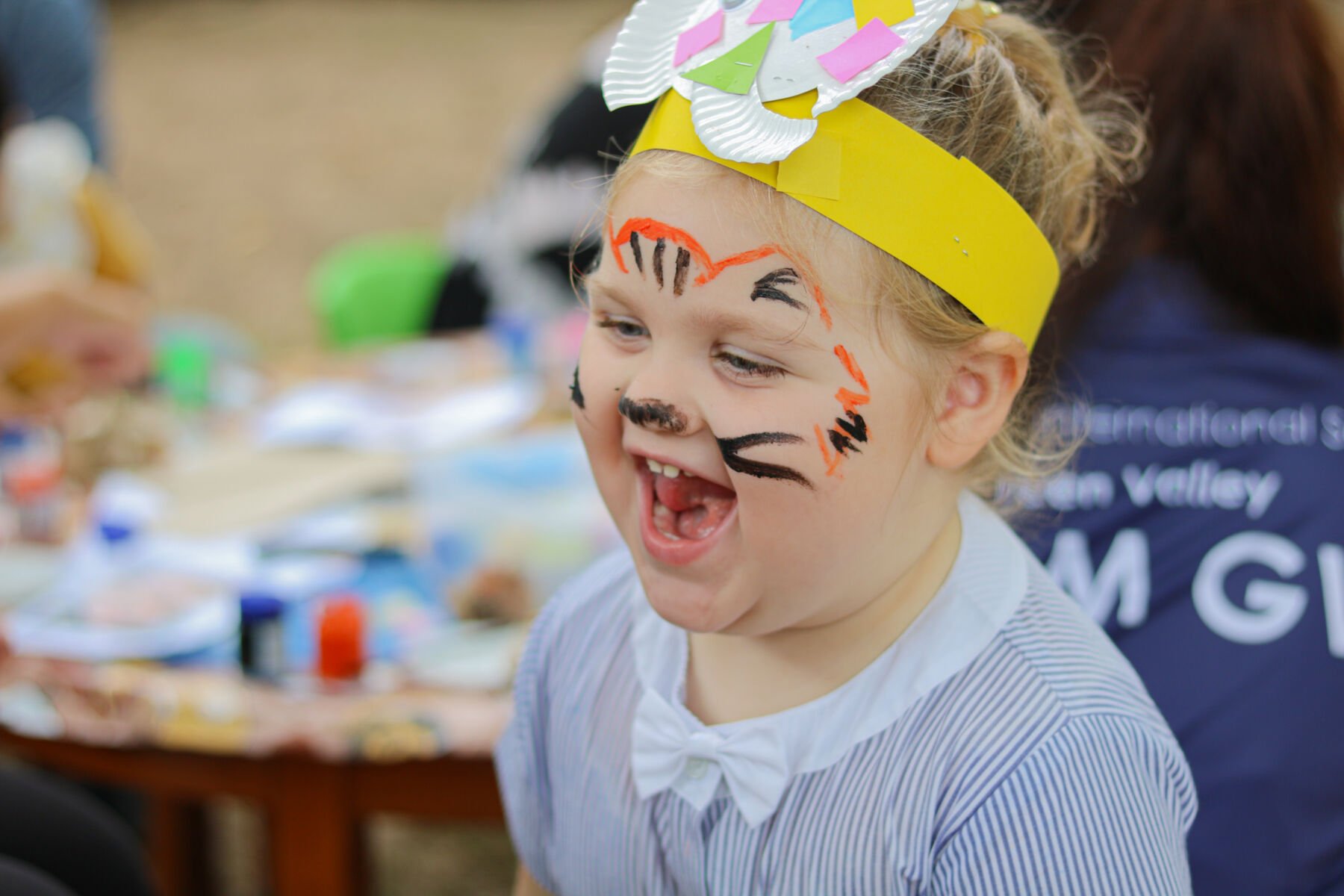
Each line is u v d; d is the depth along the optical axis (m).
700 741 0.84
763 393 0.72
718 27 0.74
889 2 0.73
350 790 1.42
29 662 1.46
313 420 2.18
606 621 0.98
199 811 2.16
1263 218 1.21
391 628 1.53
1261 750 1.10
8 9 3.22
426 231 6.44
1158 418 1.21
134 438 2.04
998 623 0.82
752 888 0.83
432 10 10.53
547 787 1.00
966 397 0.79
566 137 2.83
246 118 8.11
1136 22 1.26
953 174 0.74
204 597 1.60
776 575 0.76
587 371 0.79
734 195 0.71
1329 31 1.26
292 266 6.06
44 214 2.63
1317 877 1.09
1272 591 1.15
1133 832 0.76
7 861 1.32
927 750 0.79
